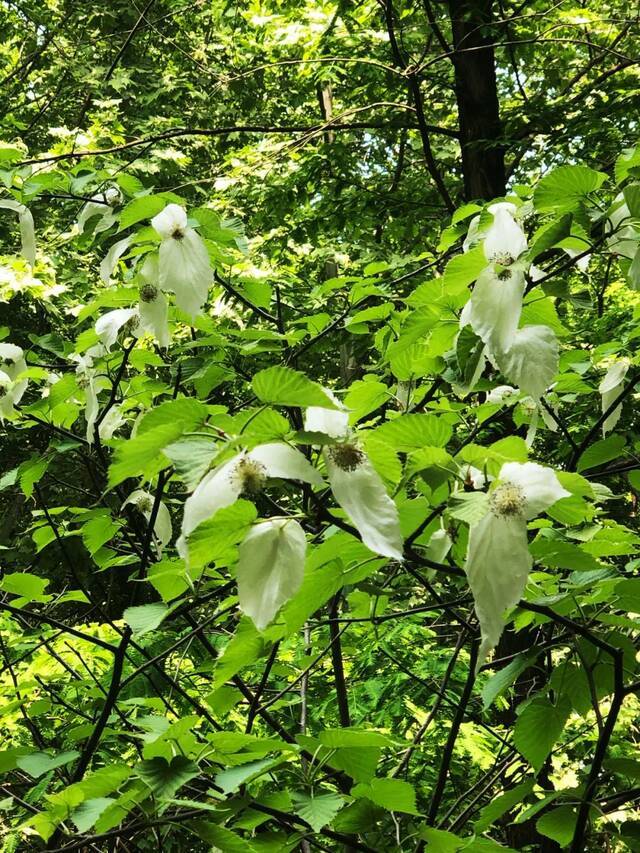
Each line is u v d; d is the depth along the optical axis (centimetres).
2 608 186
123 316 190
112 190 230
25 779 265
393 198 639
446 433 135
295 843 154
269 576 113
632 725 395
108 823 149
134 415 241
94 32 984
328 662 347
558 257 229
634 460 231
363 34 641
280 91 957
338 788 225
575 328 392
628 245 167
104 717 182
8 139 577
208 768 174
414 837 163
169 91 911
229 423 119
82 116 920
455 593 277
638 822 172
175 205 172
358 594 196
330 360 555
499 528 120
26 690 255
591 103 575
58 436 230
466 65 570
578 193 165
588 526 175
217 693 192
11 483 220
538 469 122
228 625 284
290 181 636
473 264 147
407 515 148
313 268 710
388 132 654
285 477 111
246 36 792
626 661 166
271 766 147
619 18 602
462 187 705
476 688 343
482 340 148
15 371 217
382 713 337
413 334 178
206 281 170
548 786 271
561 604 165
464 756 365
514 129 559
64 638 324
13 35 981
